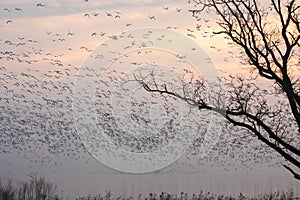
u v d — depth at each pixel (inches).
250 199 2075.5
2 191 1910.7
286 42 1628.9
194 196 2065.7
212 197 2091.5
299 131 1592.0
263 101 1616.6
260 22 1672.0
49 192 1973.4
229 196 2091.5
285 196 2101.4
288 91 1600.6
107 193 2048.5
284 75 1612.9
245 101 1617.9
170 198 2032.5
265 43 1652.3
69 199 2004.2
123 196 2080.5
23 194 1931.6
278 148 1587.1
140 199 2064.5
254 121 1611.7
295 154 1678.2
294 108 1599.4
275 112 1606.8
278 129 1609.3
